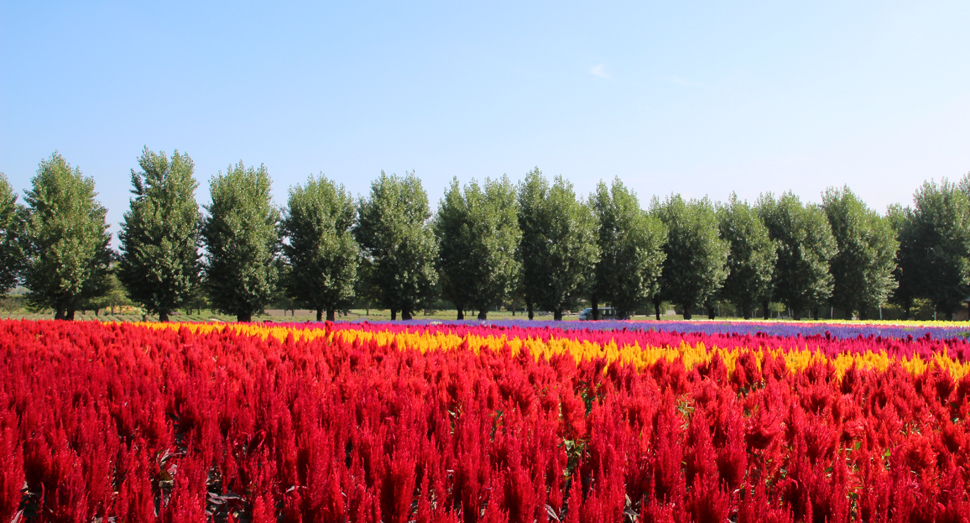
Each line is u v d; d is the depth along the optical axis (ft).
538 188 160.66
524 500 10.94
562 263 148.36
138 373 23.08
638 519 11.08
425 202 155.33
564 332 50.55
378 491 11.70
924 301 193.06
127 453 14.01
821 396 17.33
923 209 175.42
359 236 150.61
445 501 12.01
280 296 155.22
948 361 26.21
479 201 152.35
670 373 21.72
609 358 26.76
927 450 12.94
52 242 132.77
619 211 160.25
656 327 70.18
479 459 12.49
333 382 22.11
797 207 166.40
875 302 165.27
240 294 134.51
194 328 50.83
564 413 16.53
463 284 148.25
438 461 12.83
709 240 155.02
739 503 10.94
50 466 13.24
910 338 37.45
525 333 49.88
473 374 22.21
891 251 164.76
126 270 132.36
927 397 18.81
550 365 23.95
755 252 159.12
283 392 18.66
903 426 16.79
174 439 16.93
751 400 17.63
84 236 136.05
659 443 12.68
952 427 14.20
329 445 14.25
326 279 136.26
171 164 138.72
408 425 15.33
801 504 11.19
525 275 155.22
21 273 134.21
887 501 10.67
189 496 11.77
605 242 160.35
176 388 20.03
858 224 166.40
